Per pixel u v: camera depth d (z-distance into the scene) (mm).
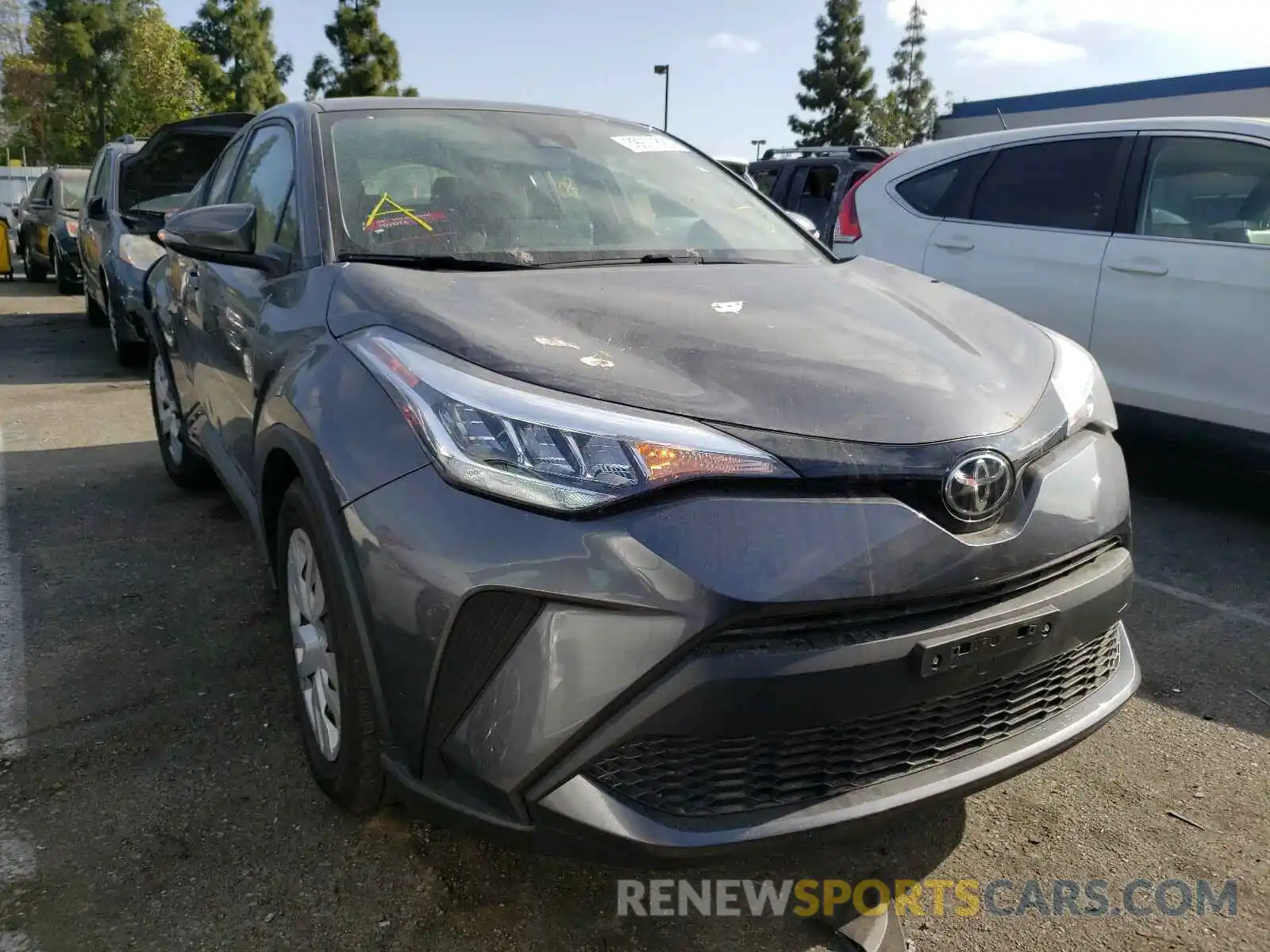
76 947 2016
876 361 2145
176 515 4551
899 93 54500
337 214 2764
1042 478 2051
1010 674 2008
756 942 2078
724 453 1807
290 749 2709
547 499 1773
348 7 39562
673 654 1725
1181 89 23094
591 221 3031
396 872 2252
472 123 3336
